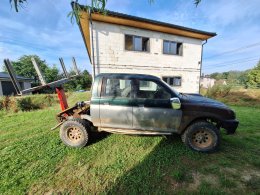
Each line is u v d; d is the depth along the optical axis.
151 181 2.51
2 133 5.05
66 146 3.80
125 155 3.34
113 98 3.59
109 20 9.25
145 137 4.23
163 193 2.25
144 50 10.88
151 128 3.58
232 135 4.39
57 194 2.30
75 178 2.65
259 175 2.63
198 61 12.57
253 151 3.45
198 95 4.59
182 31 10.92
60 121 4.16
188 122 3.46
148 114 3.49
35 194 2.31
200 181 2.50
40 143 4.00
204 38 12.31
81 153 3.46
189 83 12.49
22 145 3.91
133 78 3.62
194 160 3.10
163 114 3.46
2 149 3.79
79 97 13.85
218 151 3.43
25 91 3.21
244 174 2.66
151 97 3.54
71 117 3.92
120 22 9.52
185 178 2.57
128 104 3.53
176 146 3.67
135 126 3.61
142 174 2.68
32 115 7.69
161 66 11.32
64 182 2.56
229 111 3.44
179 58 11.87
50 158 3.29
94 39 9.41
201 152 3.37
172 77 11.84
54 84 4.01
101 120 3.70
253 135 4.38
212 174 2.67
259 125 5.40
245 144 3.78
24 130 5.25
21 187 2.45
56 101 12.82
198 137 3.45
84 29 10.28
